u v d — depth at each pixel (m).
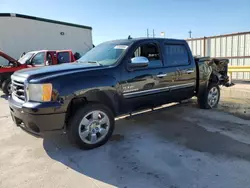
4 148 3.62
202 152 3.32
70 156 3.30
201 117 5.08
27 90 3.17
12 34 12.82
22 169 2.97
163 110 5.63
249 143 3.61
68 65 3.86
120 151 3.43
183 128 4.38
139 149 3.48
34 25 13.70
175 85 4.73
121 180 2.67
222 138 3.83
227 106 6.08
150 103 4.38
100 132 3.59
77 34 16.84
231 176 2.69
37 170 2.94
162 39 4.59
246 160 3.06
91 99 3.56
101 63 3.94
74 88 3.22
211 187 2.49
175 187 2.50
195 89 5.39
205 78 5.48
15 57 13.04
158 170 2.86
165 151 3.39
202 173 2.76
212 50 12.38
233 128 4.32
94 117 3.51
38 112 3.02
